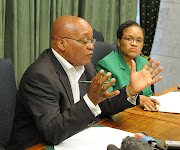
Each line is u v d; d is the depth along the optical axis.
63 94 1.40
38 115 1.28
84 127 1.21
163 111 1.61
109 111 1.50
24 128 1.42
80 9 3.02
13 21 2.40
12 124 1.48
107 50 2.26
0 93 1.47
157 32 3.80
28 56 2.58
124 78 2.04
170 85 3.83
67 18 1.44
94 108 1.19
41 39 2.68
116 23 3.47
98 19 3.23
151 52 3.90
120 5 3.38
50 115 1.26
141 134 1.17
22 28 2.48
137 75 1.43
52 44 1.48
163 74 3.86
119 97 1.50
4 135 1.48
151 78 1.42
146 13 3.55
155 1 3.53
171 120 1.47
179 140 1.21
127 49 2.03
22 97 1.38
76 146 1.15
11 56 2.48
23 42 2.51
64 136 1.19
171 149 1.11
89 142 1.18
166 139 1.22
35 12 2.59
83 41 1.42
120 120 1.46
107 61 2.05
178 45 3.69
